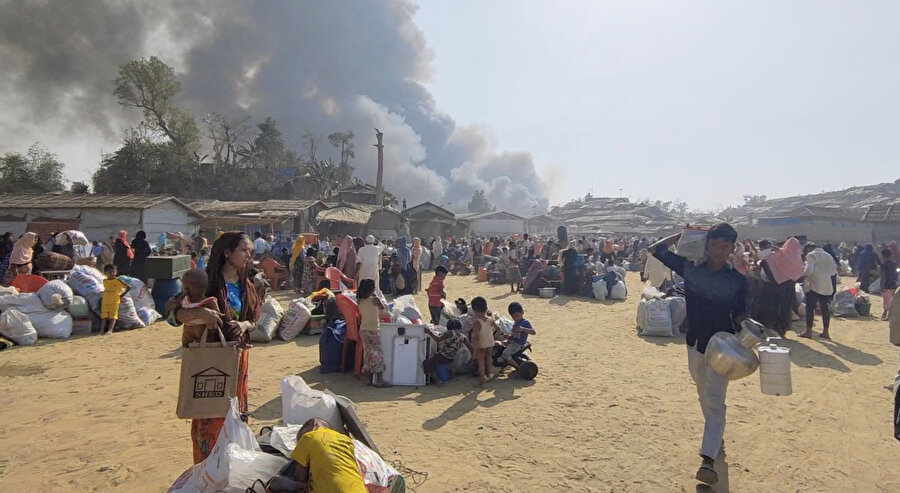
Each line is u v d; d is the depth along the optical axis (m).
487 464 4.85
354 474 3.12
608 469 4.75
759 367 4.51
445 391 7.29
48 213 30.75
